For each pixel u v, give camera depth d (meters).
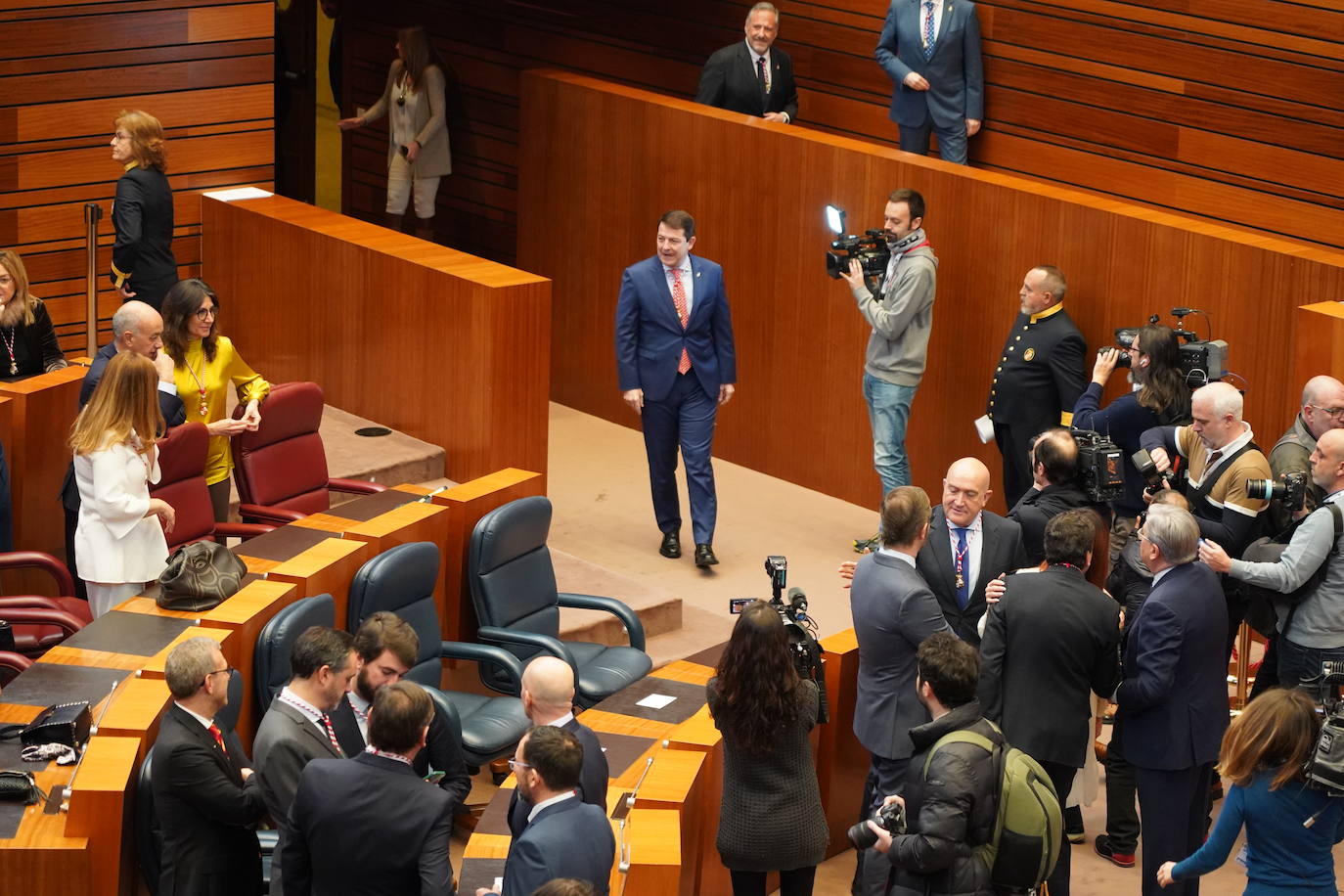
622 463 13.53
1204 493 8.55
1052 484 8.33
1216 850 6.48
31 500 9.60
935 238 11.88
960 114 12.64
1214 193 11.59
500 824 6.54
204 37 12.37
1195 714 7.29
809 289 12.80
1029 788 5.96
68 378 9.81
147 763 6.34
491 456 10.82
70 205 12.12
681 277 11.18
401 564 8.16
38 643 8.14
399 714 5.83
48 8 11.73
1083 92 12.16
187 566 7.68
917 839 5.88
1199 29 11.46
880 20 13.23
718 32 14.43
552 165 14.49
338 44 17.95
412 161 16.22
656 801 6.69
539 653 8.82
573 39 15.55
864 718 7.48
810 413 13.03
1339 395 8.35
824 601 11.07
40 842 6.07
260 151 12.81
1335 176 10.97
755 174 12.93
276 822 6.28
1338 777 6.18
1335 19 10.80
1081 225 11.05
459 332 10.80
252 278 12.22
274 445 9.44
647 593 10.36
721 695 6.60
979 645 7.82
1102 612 7.20
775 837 6.68
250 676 7.52
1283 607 8.15
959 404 12.01
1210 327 10.51
